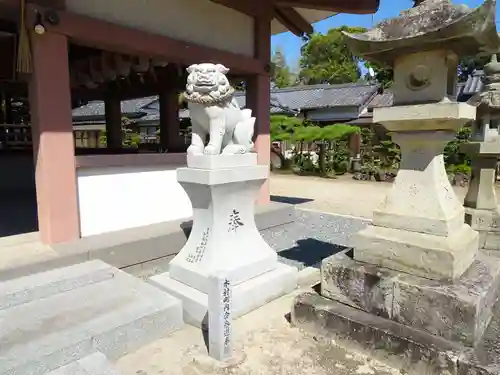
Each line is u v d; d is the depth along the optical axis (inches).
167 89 364.2
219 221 149.4
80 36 172.2
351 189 495.8
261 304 151.6
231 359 113.6
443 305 106.3
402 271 122.3
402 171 130.5
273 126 652.1
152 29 206.7
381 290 119.0
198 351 119.0
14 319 119.2
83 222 191.0
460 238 120.9
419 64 120.1
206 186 141.6
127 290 141.6
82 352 108.9
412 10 120.3
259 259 158.6
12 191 362.0
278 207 288.0
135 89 394.3
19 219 237.6
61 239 177.5
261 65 269.0
